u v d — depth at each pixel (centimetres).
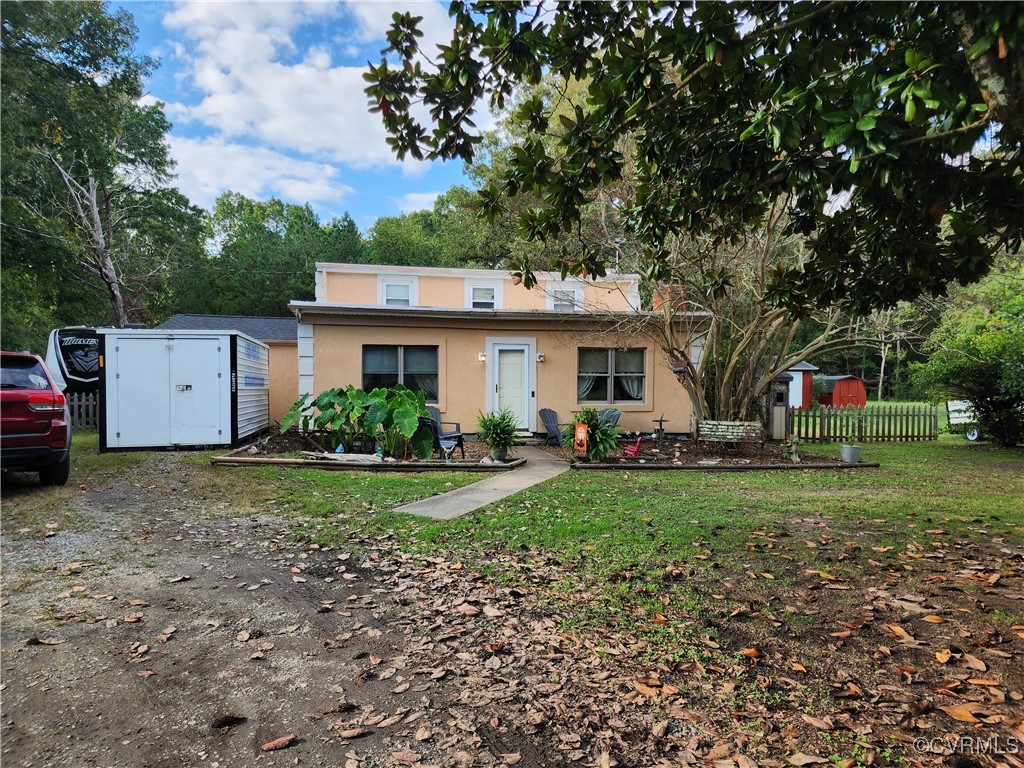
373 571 416
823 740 219
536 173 421
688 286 1145
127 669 274
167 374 1020
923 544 474
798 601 354
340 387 1228
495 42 361
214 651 293
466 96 380
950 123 269
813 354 1256
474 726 229
